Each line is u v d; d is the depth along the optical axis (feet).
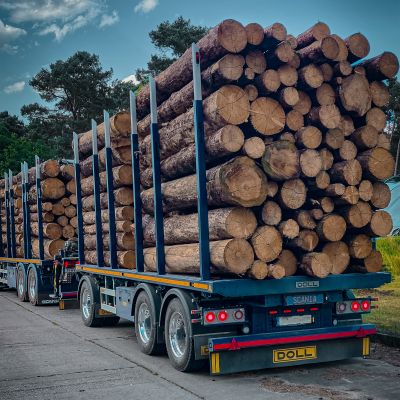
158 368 25.18
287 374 23.76
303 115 23.93
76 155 40.24
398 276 42.75
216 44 22.07
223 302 23.68
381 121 24.72
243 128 23.03
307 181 23.73
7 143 144.15
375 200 24.43
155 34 151.33
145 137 30.86
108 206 33.50
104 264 36.04
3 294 61.98
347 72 23.75
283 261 22.93
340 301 24.48
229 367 22.57
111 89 182.50
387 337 28.25
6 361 26.99
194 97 22.91
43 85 180.86
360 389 21.07
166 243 27.73
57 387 22.26
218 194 21.94
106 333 35.06
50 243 49.32
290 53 22.52
